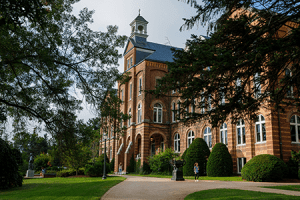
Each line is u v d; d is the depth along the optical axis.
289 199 9.38
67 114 12.85
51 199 10.84
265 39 6.87
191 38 7.65
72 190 13.73
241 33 6.93
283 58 7.49
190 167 25.17
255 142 22.09
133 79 37.88
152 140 38.53
